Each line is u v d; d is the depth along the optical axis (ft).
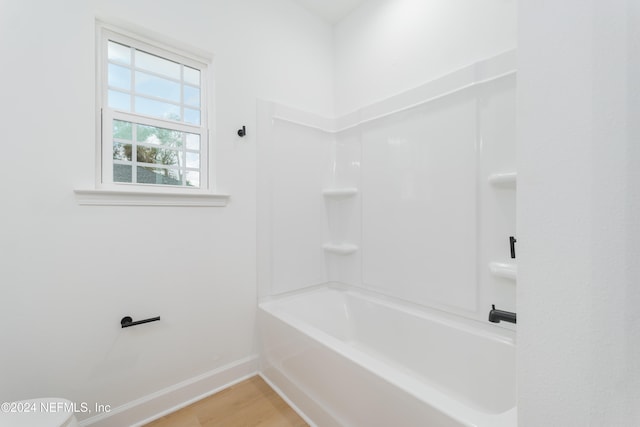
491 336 4.68
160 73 5.37
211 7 5.76
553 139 1.27
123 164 4.92
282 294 6.87
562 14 1.24
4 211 3.82
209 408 5.22
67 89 4.24
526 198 1.36
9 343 3.86
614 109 1.11
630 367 1.08
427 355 5.48
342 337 6.98
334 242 7.91
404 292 6.22
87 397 4.42
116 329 4.67
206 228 5.68
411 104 6.01
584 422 1.18
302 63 7.34
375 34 6.92
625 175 1.08
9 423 3.22
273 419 4.94
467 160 5.13
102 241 4.55
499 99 4.73
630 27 1.08
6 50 3.81
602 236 1.14
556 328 1.27
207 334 5.69
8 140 3.83
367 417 3.81
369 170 6.97
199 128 5.77
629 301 1.08
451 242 5.38
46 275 4.10
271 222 6.68
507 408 4.30
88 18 4.42
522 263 1.38
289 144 7.02
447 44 5.49
